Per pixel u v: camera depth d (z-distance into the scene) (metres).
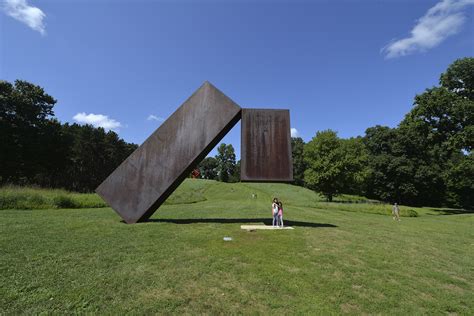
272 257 5.93
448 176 33.38
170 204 23.16
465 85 28.88
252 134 9.19
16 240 6.27
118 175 9.45
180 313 3.57
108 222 9.26
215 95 9.38
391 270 5.61
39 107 33.88
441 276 5.39
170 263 5.27
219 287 4.34
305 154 42.09
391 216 21.67
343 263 5.82
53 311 3.46
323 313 3.68
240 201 30.41
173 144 9.31
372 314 3.79
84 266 4.92
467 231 13.12
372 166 47.47
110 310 3.55
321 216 16.61
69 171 40.81
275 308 3.79
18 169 30.95
